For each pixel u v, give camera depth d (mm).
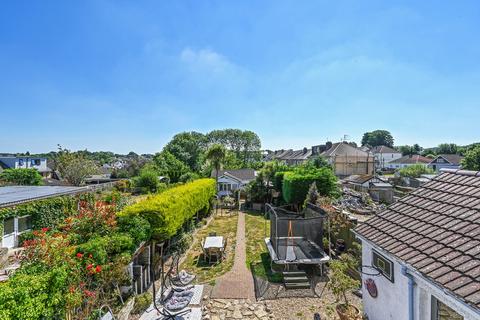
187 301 8219
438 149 88562
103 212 10023
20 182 32656
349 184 34031
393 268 6062
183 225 17188
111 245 8391
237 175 45062
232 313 8898
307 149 70312
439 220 5656
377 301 6855
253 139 74625
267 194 30734
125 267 8766
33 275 5523
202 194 21297
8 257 12297
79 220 9648
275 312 8953
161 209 11219
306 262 11805
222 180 38938
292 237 13484
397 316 5926
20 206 15516
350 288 7961
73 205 20188
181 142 61469
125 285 9258
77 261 7137
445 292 3963
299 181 22578
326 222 14234
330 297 9961
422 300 5184
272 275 12008
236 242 17406
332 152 49312
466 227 4961
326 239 13641
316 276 11883
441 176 7707
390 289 6207
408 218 6410
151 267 11234
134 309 8648
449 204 6062
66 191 20469
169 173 45531
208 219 24391
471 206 5520
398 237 5840
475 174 6715
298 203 22969
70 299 6000
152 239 11648
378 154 82875
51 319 5605
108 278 7961
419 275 4672
